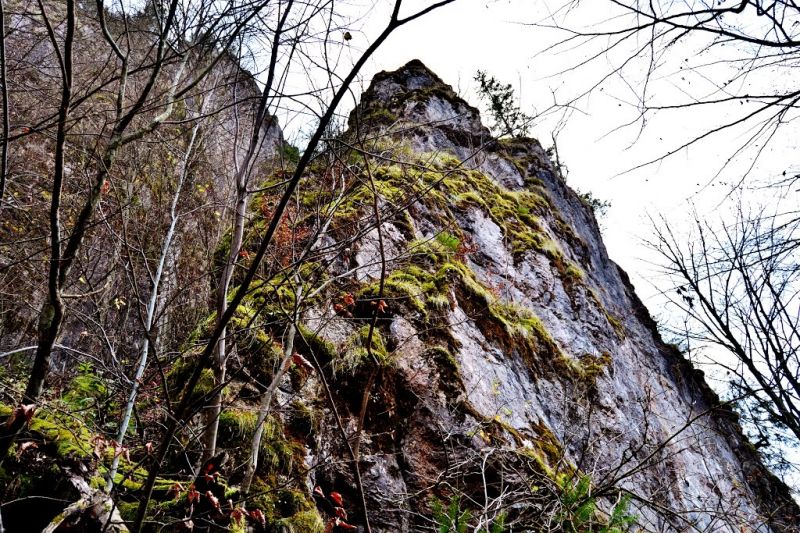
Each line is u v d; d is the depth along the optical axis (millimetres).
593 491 3828
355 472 2584
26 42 4625
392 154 4688
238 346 3938
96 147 2543
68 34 2035
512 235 8820
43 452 2518
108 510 2475
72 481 2467
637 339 10430
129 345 4645
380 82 11047
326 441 4066
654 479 6391
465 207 8297
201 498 2818
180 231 5219
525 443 5137
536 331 7199
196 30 2996
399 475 4250
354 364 4562
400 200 5938
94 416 3492
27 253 4805
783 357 5285
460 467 4352
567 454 5711
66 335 4734
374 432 4395
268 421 3732
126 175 4566
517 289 7855
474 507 4223
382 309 3420
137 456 3350
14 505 2365
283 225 4285
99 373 4172
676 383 10422
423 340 5297
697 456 8133
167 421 3326
